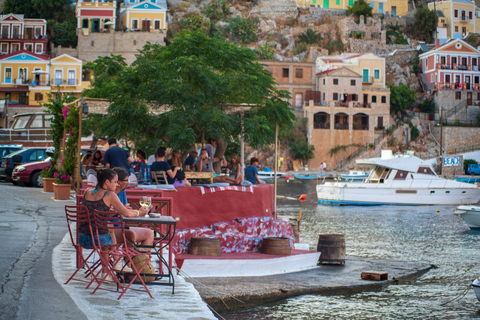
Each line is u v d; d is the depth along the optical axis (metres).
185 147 17.81
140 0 89.69
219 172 18.30
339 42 97.06
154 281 8.12
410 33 107.88
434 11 107.88
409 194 41.16
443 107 83.62
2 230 11.41
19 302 6.04
